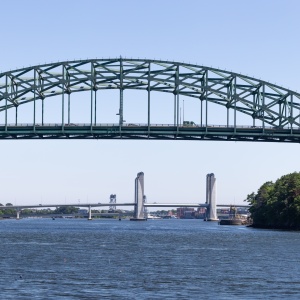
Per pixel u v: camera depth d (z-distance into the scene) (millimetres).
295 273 121812
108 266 132500
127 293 97812
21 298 93000
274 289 102250
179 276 116812
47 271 122812
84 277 114438
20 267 129375
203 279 112938
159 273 121062
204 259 149125
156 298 94125
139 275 117875
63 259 147250
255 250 176125
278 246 191375
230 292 99312
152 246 196000
